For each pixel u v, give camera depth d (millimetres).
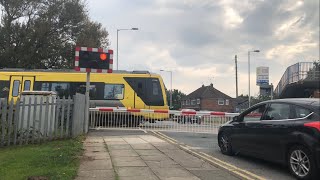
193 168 8844
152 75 23781
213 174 8297
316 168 7742
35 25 41531
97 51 15633
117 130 18797
